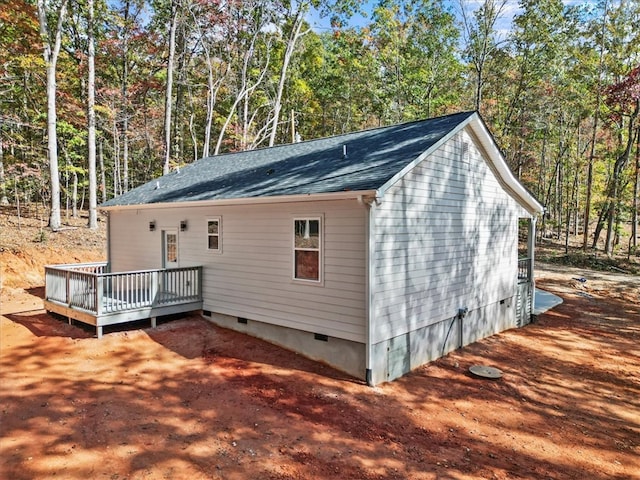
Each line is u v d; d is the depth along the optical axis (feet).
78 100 78.89
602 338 40.37
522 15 81.10
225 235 34.99
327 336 28.40
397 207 27.73
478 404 24.84
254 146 94.73
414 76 102.68
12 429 18.81
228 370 27.09
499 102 91.66
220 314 35.78
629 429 22.66
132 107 87.86
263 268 32.22
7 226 60.34
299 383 25.67
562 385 28.60
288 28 94.53
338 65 116.78
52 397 22.18
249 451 17.93
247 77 99.25
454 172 33.83
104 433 18.79
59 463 16.39
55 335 32.17
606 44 76.89
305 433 19.83
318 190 26.16
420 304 30.30
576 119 94.12
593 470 18.35
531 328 43.86
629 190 94.89
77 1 77.05
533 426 22.45
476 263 37.37
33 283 50.16
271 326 31.96
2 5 55.06
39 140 81.82
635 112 79.25
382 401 24.14
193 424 20.07
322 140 42.75
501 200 41.29
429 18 102.58
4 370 25.58
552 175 106.11
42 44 60.95
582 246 94.53
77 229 63.77
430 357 31.68
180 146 101.24
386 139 35.01
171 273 35.40
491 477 17.20
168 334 32.99
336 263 27.48
